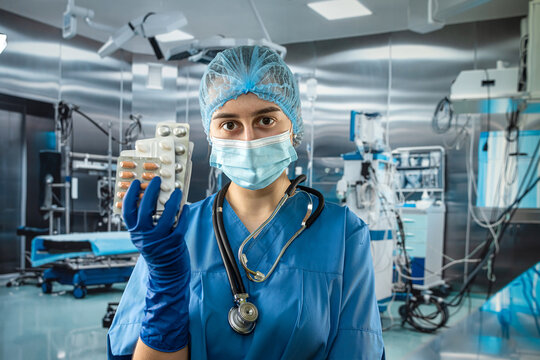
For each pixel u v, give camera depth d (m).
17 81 5.68
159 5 5.34
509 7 5.04
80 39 6.48
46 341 3.21
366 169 3.99
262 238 0.86
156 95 7.42
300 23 5.86
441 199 5.51
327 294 0.81
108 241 4.29
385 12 5.42
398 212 4.20
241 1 5.19
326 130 6.54
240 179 0.84
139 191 0.65
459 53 5.64
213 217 0.87
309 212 0.88
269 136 0.83
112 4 5.36
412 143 5.92
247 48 0.87
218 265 0.83
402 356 3.03
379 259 4.14
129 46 6.93
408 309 3.76
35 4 5.38
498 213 5.10
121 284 5.58
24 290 5.04
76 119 6.50
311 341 0.77
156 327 0.69
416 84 5.91
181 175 0.69
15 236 5.84
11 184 5.82
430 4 3.06
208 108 0.86
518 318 3.90
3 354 2.92
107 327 3.57
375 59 6.20
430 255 5.04
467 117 5.47
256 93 0.81
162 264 0.67
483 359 2.92
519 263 5.11
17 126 5.88
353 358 0.79
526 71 3.29
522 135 4.95
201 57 4.06
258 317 0.77
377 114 4.14
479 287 5.30
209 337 0.77
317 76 6.61
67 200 5.60
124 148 7.12
